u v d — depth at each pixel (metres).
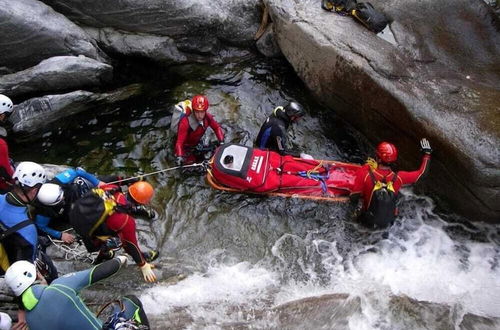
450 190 4.98
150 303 4.12
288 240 4.93
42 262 3.68
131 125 6.19
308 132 6.17
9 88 6.11
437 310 4.13
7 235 3.50
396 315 4.07
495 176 4.48
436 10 6.04
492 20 5.90
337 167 5.35
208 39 7.10
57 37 6.46
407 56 5.56
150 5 6.73
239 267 4.62
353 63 5.50
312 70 6.20
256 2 7.05
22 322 3.26
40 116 5.96
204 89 6.71
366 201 4.73
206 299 4.23
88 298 4.10
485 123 4.74
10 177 4.49
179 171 5.51
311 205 5.21
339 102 6.06
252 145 5.94
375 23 5.86
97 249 4.05
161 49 7.01
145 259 4.46
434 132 4.79
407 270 4.66
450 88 5.15
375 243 4.94
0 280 4.06
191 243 4.84
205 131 5.70
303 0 6.51
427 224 5.11
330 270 4.64
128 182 5.38
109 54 7.07
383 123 5.48
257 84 6.80
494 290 4.45
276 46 6.99
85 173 4.46
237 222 5.05
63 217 4.46
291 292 4.37
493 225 5.00
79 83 6.45
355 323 3.99
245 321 3.98
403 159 5.41
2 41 6.23
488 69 5.43
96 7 6.78
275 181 5.12
